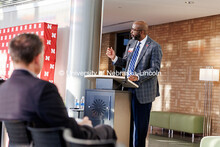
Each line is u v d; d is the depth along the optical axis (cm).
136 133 398
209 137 402
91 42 597
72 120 189
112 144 152
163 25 1114
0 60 755
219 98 933
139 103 398
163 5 877
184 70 1035
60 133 173
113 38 1340
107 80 368
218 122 931
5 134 360
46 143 178
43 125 187
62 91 660
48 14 712
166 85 1088
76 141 151
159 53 405
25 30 687
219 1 800
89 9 598
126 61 427
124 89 404
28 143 196
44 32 646
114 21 1122
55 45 663
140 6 905
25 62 199
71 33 607
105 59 1355
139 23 409
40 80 191
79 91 585
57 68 670
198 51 998
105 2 884
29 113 183
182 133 1026
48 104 181
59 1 689
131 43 429
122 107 367
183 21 1048
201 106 979
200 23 998
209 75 909
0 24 852
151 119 1044
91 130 197
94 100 368
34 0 749
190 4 848
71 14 615
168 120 991
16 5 802
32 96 183
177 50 1061
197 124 916
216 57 948
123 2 875
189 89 1017
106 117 358
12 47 200
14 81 194
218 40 948
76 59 593
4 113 189
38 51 202
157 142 805
